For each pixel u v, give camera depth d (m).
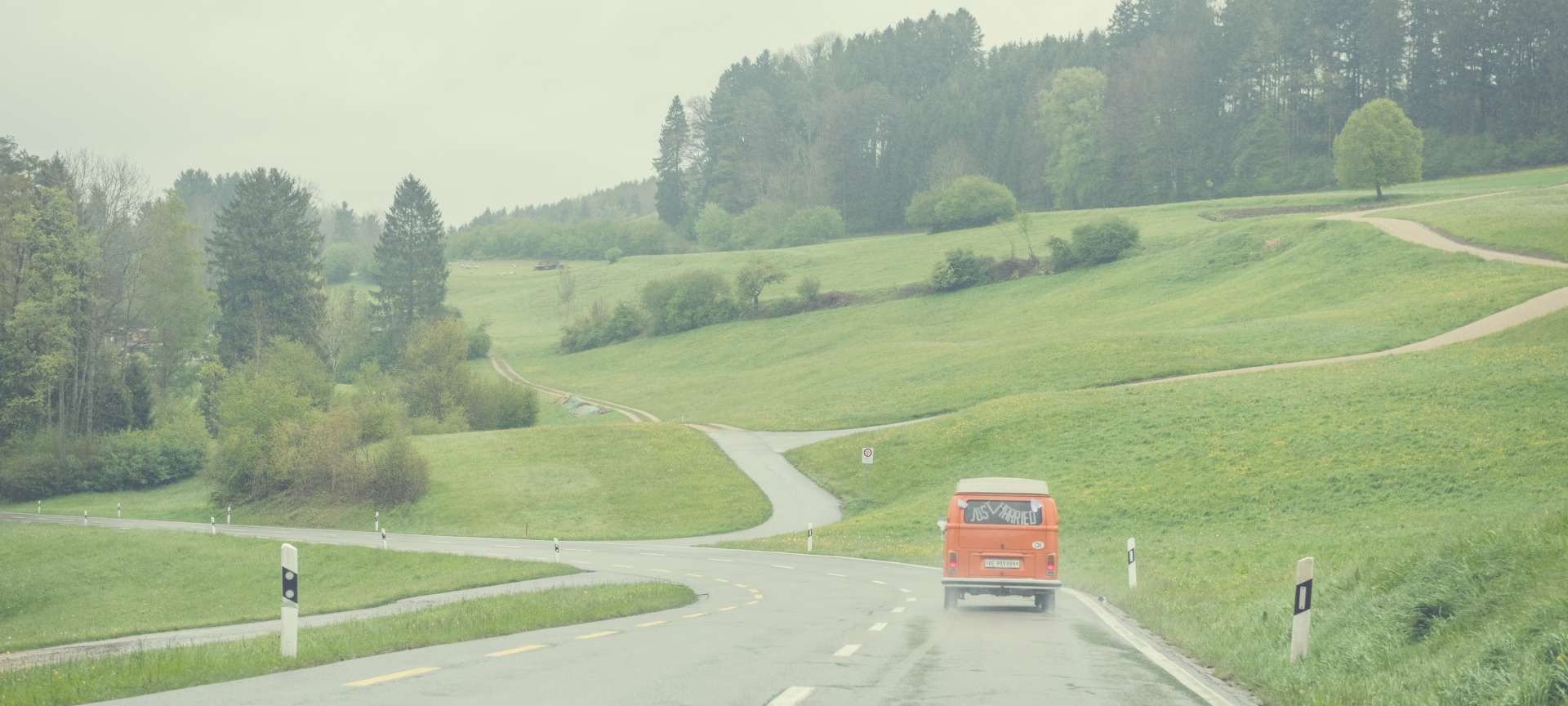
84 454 104.12
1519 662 10.65
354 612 30.14
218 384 116.06
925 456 70.94
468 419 111.81
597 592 26.17
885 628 18.23
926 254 182.62
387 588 43.91
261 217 133.88
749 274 162.88
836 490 69.56
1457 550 15.07
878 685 11.42
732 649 14.88
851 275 176.25
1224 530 46.19
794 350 142.62
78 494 102.38
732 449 84.75
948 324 140.50
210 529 74.62
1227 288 120.62
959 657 14.01
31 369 102.69
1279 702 11.13
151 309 117.56
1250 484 51.78
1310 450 54.44
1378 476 48.97
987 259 158.50
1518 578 13.19
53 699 11.40
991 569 23.27
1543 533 14.16
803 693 10.76
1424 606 13.87
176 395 121.62
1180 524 48.69
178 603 52.75
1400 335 80.56
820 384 114.62
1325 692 11.34
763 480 74.38
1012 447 67.69
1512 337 70.81
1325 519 45.06
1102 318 123.75
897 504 63.66
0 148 109.25
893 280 166.25
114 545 64.12
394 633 17.47
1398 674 11.96
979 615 21.41
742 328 158.12
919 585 31.97
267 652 15.15
